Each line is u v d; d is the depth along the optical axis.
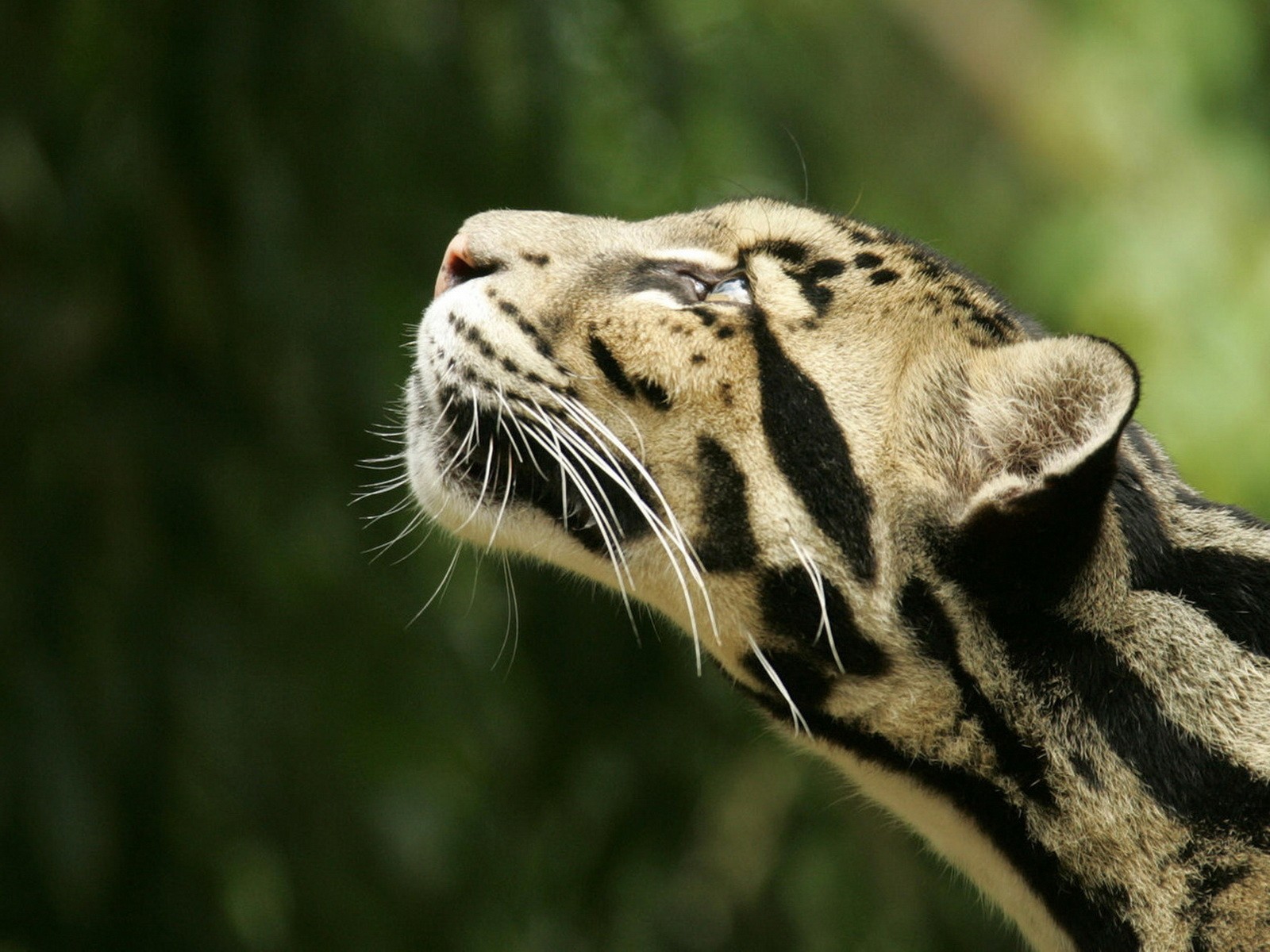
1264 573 7.11
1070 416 6.96
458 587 12.95
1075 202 16.81
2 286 11.90
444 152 12.25
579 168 12.96
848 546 7.44
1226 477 15.03
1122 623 7.11
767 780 12.97
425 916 12.55
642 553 7.83
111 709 11.48
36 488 11.66
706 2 14.74
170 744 11.67
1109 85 17.12
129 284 11.80
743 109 14.09
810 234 7.94
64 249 11.81
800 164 14.16
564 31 12.33
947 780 7.45
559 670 12.45
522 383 7.89
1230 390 15.34
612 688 12.45
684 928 12.95
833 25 15.75
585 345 7.84
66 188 11.74
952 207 16.30
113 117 11.72
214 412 11.94
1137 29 17.53
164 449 11.80
